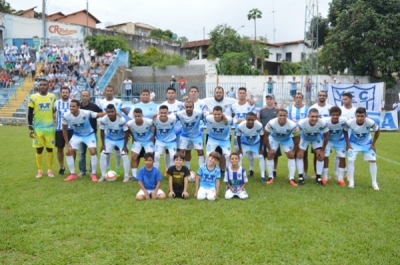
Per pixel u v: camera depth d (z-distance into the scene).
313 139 8.52
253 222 5.70
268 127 8.38
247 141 8.70
